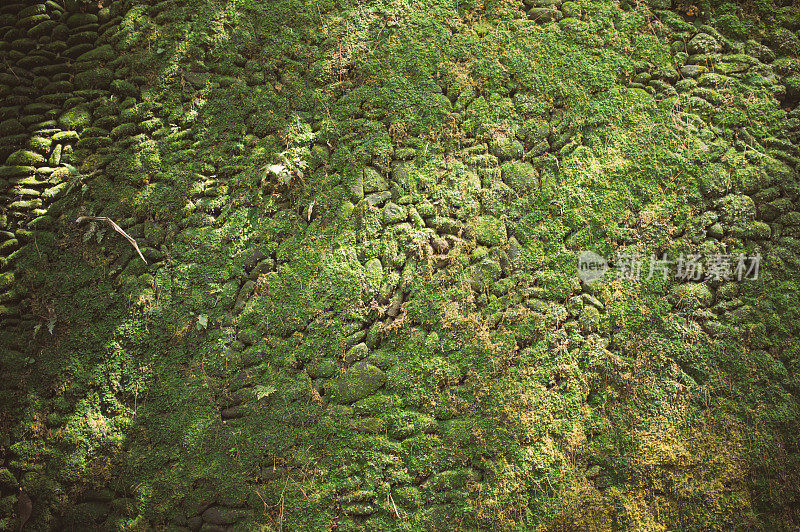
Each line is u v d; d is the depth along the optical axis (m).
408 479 2.72
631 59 3.18
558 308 2.89
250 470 2.75
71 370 2.88
